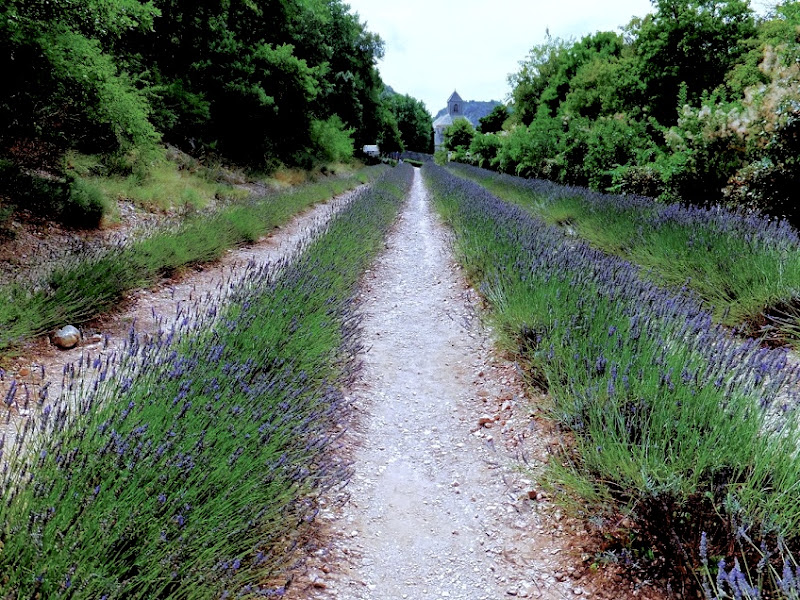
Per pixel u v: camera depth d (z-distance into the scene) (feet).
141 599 5.85
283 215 39.17
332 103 134.10
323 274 18.88
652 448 8.38
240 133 67.36
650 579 7.48
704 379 9.55
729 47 50.21
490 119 214.90
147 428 7.64
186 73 61.41
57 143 29.89
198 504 6.85
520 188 57.00
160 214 32.42
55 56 26.78
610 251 26.12
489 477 10.54
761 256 17.19
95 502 6.21
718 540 7.57
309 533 8.47
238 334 11.91
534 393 12.87
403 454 11.53
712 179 30.91
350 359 14.46
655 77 52.90
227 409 8.56
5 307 13.84
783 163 24.57
